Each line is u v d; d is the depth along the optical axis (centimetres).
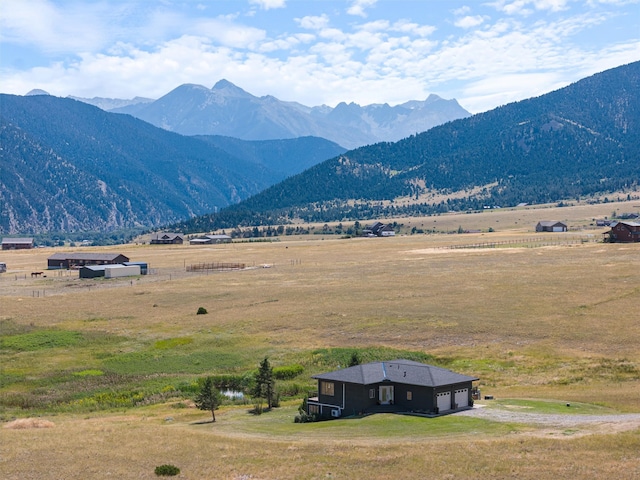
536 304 11275
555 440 4722
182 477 4331
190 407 7200
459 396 6309
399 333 9950
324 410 6544
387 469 4297
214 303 12962
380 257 19950
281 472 4344
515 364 8319
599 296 11625
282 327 10706
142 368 8950
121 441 5250
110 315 12169
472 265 16525
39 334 10706
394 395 6366
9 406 7462
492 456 4422
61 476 4403
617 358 8225
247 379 8250
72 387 8175
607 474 3988
